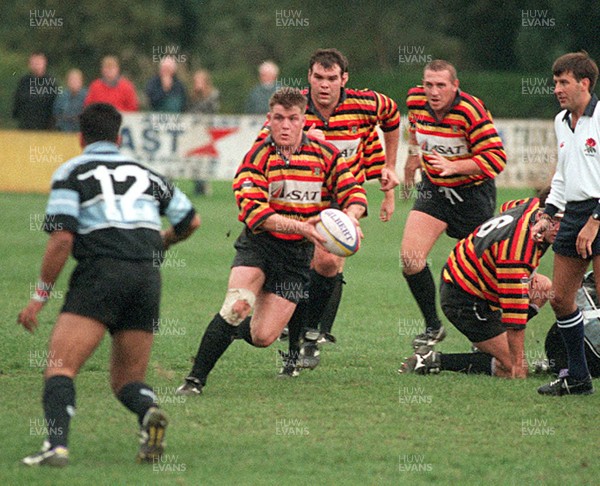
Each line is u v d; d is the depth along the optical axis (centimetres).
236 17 15988
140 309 1988
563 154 2544
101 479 1861
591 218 2444
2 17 15912
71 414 1916
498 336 2822
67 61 15575
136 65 15362
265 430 2253
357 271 4756
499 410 2469
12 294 3962
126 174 2012
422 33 14612
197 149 7450
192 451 2081
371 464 2036
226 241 5588
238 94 14025
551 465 2062
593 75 2500
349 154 3052
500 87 12325
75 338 1925
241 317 2522
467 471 2012
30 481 1823
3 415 2309
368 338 3394
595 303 2830
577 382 2619
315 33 14988
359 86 12750
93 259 1950
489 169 3061
